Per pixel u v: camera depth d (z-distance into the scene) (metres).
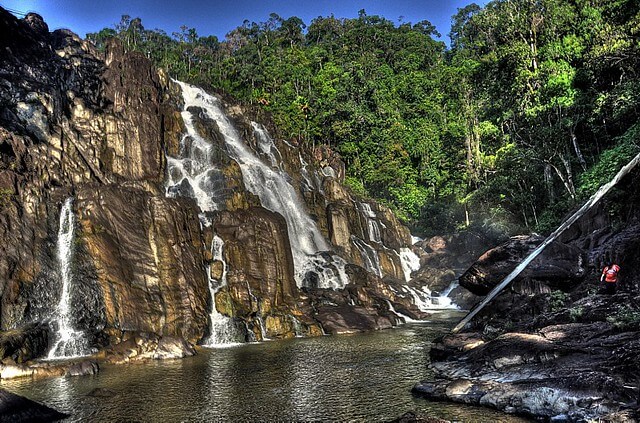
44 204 26.14
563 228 19.30
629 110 35.97
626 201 27.47
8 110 28.64
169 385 16.67
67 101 33.19
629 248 20.83
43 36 38.75
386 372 17.86
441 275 47.19
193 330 25.80
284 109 67.69
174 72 73.12
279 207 42.94
